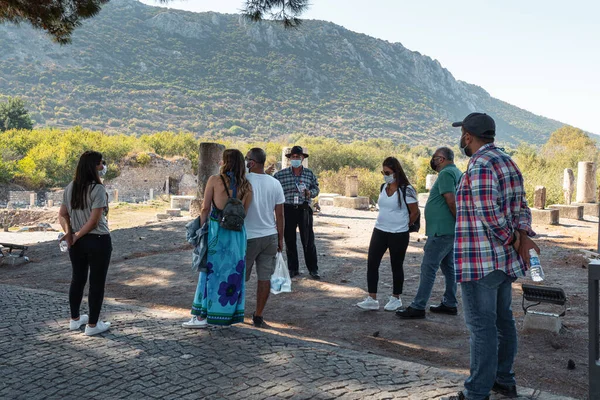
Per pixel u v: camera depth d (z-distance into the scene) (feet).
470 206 11.39
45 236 71.72
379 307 21.62
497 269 11.21
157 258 32.96
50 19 32.01
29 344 15.69
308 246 26.81
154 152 201.67
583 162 60.34
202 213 17.21
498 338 12.12
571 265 29.45
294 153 26.32
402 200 20.17
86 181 16.46
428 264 19.45
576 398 12.78
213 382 12.78
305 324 19.63
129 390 12.39
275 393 12.08
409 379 12.89
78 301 17.21
